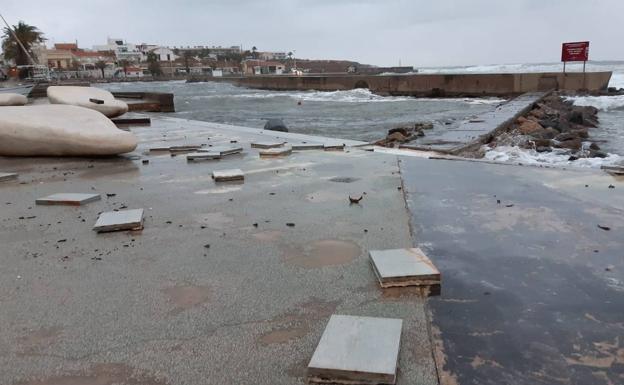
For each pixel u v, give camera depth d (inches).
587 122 756.6
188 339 97.7
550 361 87.8
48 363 90.6
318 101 1555.1
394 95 1734.7
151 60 5708.7
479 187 211.6
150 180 245.1
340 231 160.1
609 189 201.3
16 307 112.7
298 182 231.1
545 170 243.0
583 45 1277.1
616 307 106.0
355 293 115.8
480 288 116.7
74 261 139.6
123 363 90.2
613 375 83.5
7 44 3036.4
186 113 1167.0
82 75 4891.7
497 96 1432.1
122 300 115.2
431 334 97.2
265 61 6752.0
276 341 96.5
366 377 81.7
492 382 82.5
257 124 888.9
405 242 148.4
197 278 126.5
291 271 129.4
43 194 220.2
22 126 306.8
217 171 249.6
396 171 250.4
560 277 121.4
